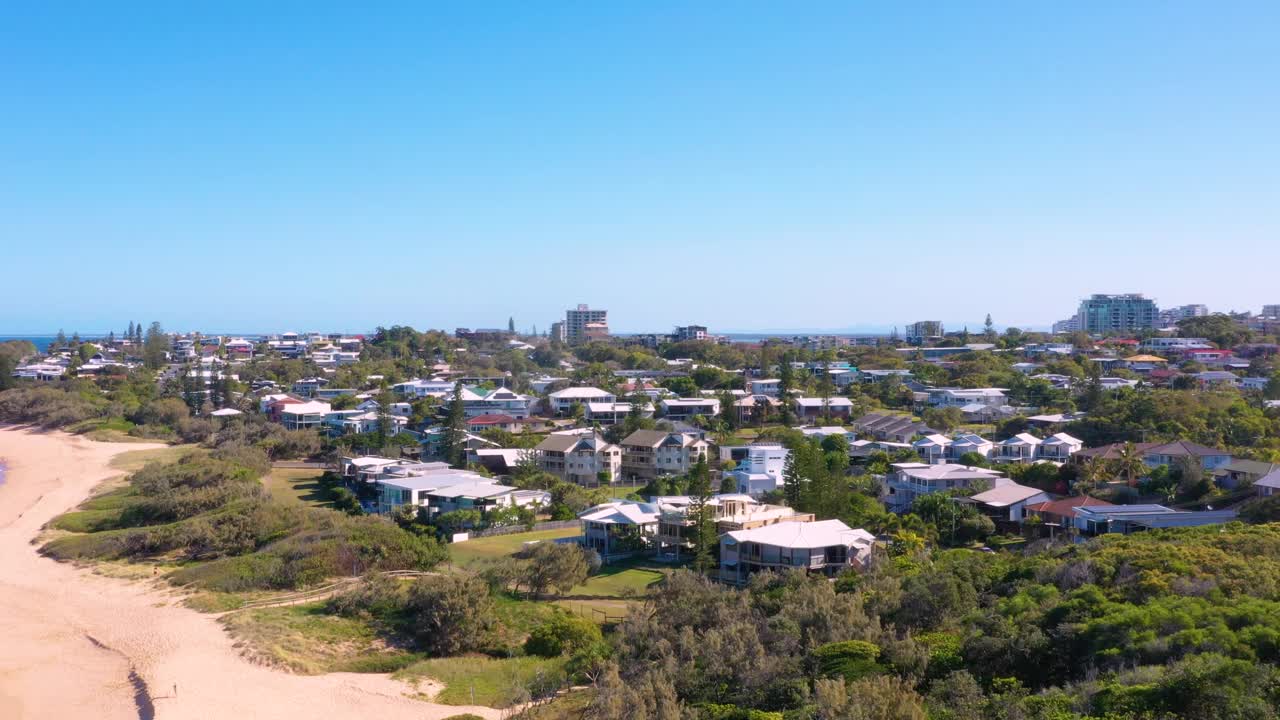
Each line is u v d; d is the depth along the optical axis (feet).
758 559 228.02
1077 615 132.05
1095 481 286.05
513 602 211.61
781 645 140.05
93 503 340.39
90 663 179.42
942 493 274.57
